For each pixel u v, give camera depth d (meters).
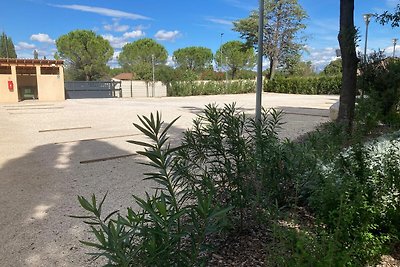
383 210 2.26
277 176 2.56
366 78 8.45
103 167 5.25
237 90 32.53
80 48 36.03
